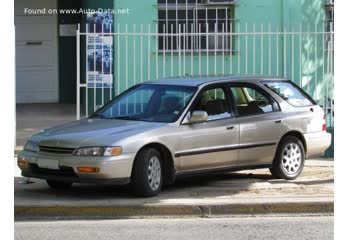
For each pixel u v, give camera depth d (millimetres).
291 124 12492
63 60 18625
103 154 10648
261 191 11688
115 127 11180
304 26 16625
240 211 10789
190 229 9984
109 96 16109
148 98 11969
